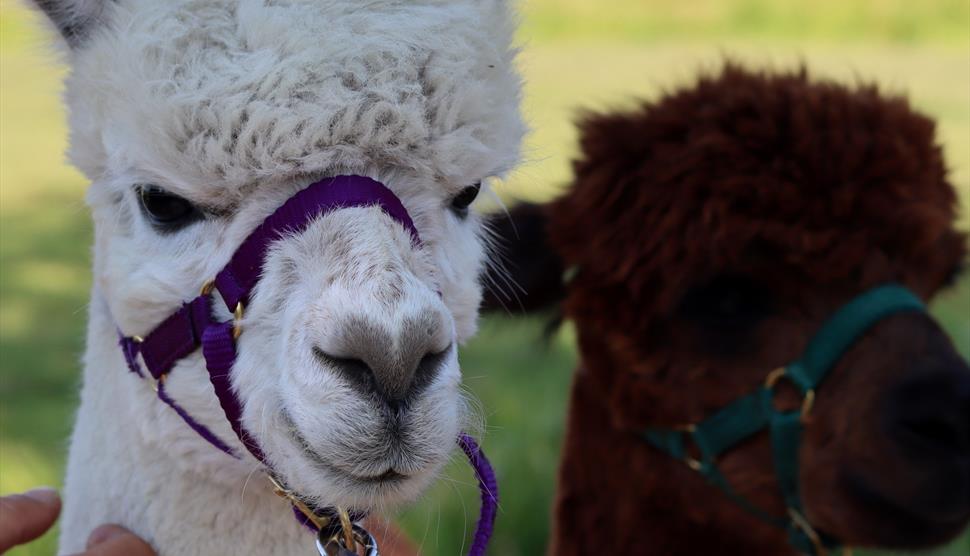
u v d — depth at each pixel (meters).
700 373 3.79
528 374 7.69
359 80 2.40
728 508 3.89
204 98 2.35
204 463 2.69
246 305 2.45
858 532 3.53
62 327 9.17
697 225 3.71
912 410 3.38
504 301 4.34
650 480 3.95
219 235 2.50
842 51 19.33
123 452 2.86
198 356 2.57
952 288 4.25
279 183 2.45
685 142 3.85
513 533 5.59
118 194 2.64
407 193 2.53
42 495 2.65
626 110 4.36
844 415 3.52
